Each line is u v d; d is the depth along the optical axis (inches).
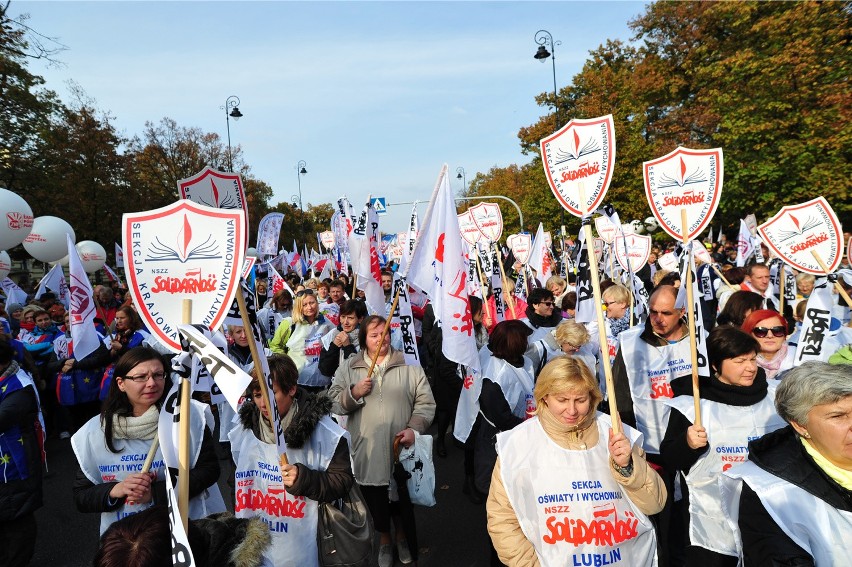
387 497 165.9
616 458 92.1
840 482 76.0
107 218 1058.7
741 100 789.2
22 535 155.3
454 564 168.9
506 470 96.7
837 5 764.6
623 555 94.0
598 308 102.5
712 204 147.1
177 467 83.3
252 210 1545.3
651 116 1182.9
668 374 144.7
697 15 1040.8
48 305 406.9
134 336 283.7
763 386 113.9
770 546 75.6
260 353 100.4
